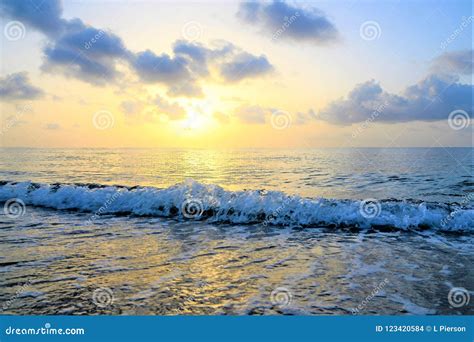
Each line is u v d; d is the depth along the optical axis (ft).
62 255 20.84
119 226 28.81
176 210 33.06
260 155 209.26
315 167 101.50
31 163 116.98
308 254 21.53
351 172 83.61
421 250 22.43
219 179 67.51
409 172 82.69
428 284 16.72
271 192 33.35
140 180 65.36
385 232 27.14
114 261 19.84
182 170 89.66
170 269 18.61
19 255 20.79
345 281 17.10
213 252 21.77
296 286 16.44
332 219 29.37
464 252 21.91
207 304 14.49
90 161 131.54
